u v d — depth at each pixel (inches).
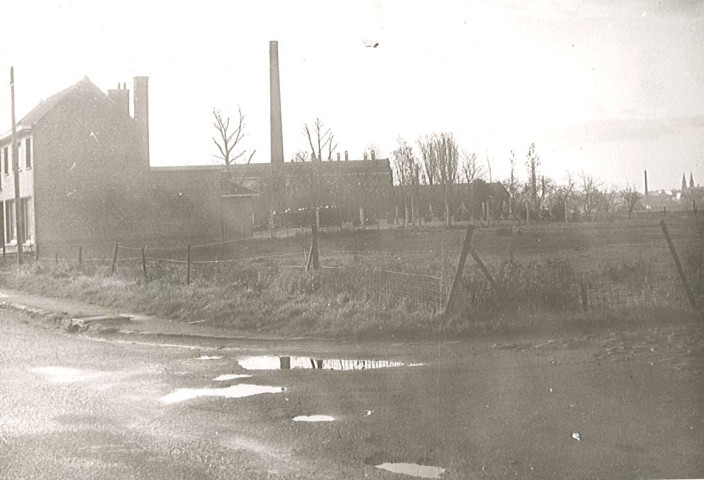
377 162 2309.3
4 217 1551.4
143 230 1492.4
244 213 1793.8
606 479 194.2
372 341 435.2
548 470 201.3
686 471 198.2
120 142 1467.8
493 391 290.0
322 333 457.7
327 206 2202.3
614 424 239.6
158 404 291.1
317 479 199.8
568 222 1624.0
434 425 245.9
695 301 466.3
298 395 297.9
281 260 911.7
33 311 614.9
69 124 1412.4
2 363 390.3
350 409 271.7
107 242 1448.1
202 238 1555.1
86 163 1428.4
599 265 654.5
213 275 664.4
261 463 214.1
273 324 494.9
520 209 1827.0
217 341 459.2
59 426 259.4
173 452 226.4
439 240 1212.5
